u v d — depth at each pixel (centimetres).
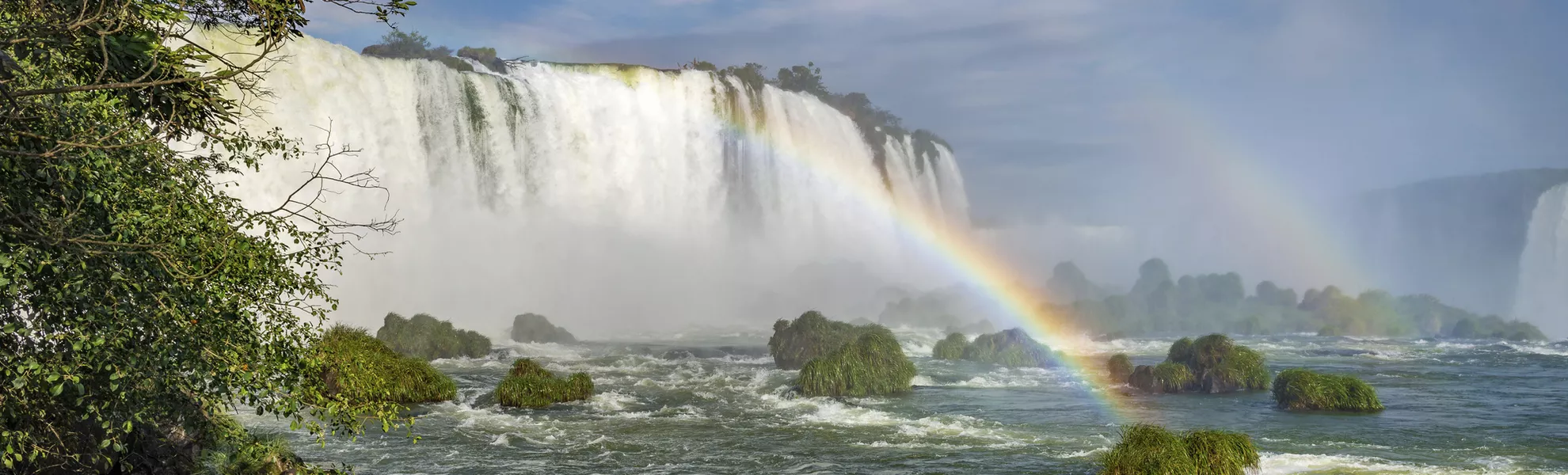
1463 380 4447
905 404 3606
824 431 3064
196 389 1245
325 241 1308
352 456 2586
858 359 3866
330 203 6066
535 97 7538
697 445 2845
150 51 1053
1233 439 2409
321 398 1333
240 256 1194
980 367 4838
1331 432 3020
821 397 3744
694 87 8612
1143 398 3788
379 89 6450
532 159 7475
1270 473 2461
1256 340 7219
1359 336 7606
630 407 3475
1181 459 2289
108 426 1241
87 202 1072
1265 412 3441
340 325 3506
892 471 2533
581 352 5431
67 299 1073
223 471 1789
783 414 3359
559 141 7650
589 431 3033
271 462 1891
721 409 3447
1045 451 2750
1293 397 3506
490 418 3191
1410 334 7719
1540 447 2789
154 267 1127
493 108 7212
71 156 1024
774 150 9269
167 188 1148
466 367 4591
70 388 1203
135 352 1124
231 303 1204
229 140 1256
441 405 3397
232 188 5497
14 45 985
